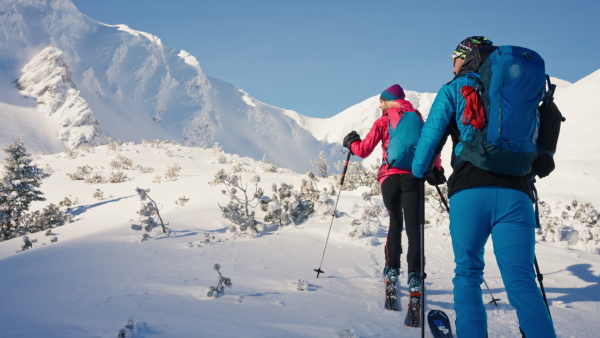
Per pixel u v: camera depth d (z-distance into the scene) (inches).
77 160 1648.6
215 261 224.1
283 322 131.2
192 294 161.0
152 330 120.3
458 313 103.9
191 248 258.1
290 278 191.9
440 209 335.3
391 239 166.4
